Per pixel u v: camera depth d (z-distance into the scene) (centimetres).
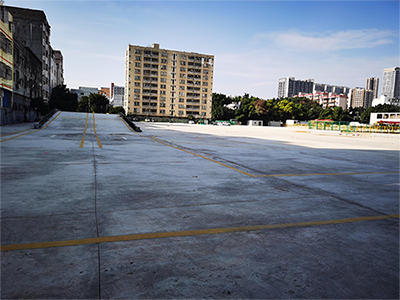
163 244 321
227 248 317
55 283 239
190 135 2548
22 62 3906
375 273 276
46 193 506
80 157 965
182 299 225
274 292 240
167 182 630
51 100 6419
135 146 1406
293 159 1121
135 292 232
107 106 9869
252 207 471
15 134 1809
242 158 1097
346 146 1944
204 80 11550
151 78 10831
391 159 1251
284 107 11725
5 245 302
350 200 539
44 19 5525
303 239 351
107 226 365
